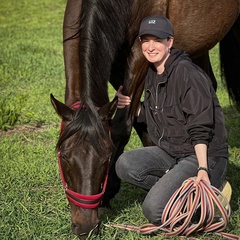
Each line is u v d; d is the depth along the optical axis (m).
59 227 3.69
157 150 3.65
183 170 3.43
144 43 3.46
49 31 12.95
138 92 4.08
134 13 3.96
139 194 4.33
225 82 5.76
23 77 8.45
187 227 3.40
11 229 3.67
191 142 3.48
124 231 3.62
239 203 4.04
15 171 4.77
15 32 12.87
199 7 4.43
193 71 3.40
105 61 3.57
